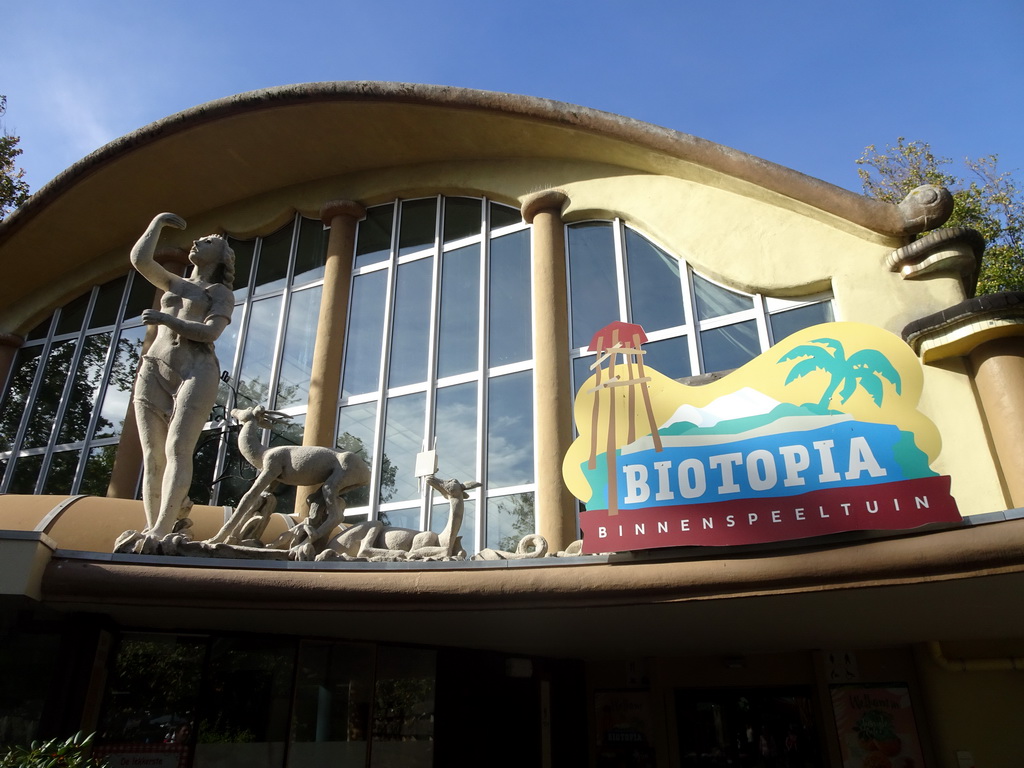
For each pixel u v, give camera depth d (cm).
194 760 713
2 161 1861
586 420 734
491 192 1255
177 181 1370
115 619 724
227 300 856
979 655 820
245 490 1168
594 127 1124
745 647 900
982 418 804
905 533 582
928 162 2378
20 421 1377
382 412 1147
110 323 1427
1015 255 2166
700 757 935
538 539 724
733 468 656
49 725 655
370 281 1284
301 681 778
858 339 673
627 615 687
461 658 889
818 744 884
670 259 1105
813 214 993
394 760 797
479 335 1154
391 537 809
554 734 949
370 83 1208
